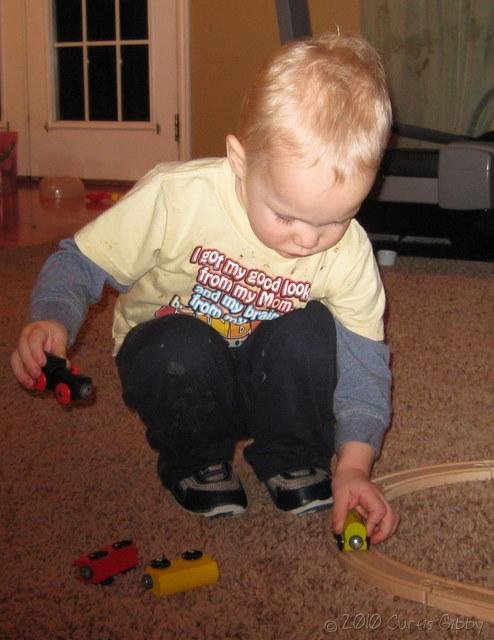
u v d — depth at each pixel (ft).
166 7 13.21
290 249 2.82
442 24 10.52
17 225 10.36
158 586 2.81
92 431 4.28
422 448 4.04
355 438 3.24
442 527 3.29
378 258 8.24
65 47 14.34
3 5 14.40
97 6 13.93
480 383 4.97
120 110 14.11
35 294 3.16
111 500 3.55
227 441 3.57
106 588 2.88
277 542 3.22
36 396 4.72
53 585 2.90
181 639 2.60
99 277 3.32
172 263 3.37
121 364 3.51
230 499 3.41
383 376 3.42
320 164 2.63
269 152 2.70
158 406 3.39
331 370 3.41
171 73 13.43
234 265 3.34
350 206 2.70
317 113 2.69
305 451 3.52
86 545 3.18
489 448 4.05
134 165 14.15
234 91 12.87
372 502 3.03
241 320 3.48
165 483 3.54
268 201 2.74
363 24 10.89
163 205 3.28
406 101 10.87
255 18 12.42
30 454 3.99
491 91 10.62
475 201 7.50
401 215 8.01
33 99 14.61
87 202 12.42
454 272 7.96
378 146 2.76
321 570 3.00
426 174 7.78
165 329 3.35
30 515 3.40
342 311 3.43
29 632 2.64
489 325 6.15
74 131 14.46
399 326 6.09
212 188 3.27
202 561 2.92
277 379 3.41
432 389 4.86
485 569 2.99
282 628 2.65
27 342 2.82
